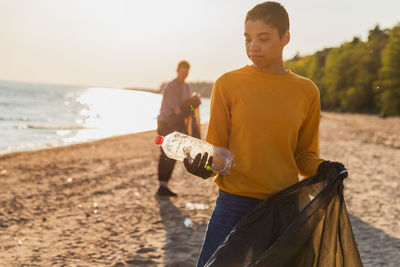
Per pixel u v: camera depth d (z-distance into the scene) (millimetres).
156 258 4051
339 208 1856
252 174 1880
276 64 1943
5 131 24078
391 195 7180
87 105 86875
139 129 27688
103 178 8789
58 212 5922
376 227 5270
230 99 1933
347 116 59562
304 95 1939
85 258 4066
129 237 4738
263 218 1811
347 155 12797
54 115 45188
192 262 3936
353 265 1915
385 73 58719
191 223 5223
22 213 5848
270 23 1839
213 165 1912
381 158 12164
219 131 1958
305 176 2084
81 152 13602
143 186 7879
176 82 6086
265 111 1867
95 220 5488
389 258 4152
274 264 1681
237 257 1772
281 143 1890
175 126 5961
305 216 1738
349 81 74125
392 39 58062
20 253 4207
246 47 1939
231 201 1922
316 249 1755
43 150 14117
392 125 33688
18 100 78688
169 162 6844
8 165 10516
